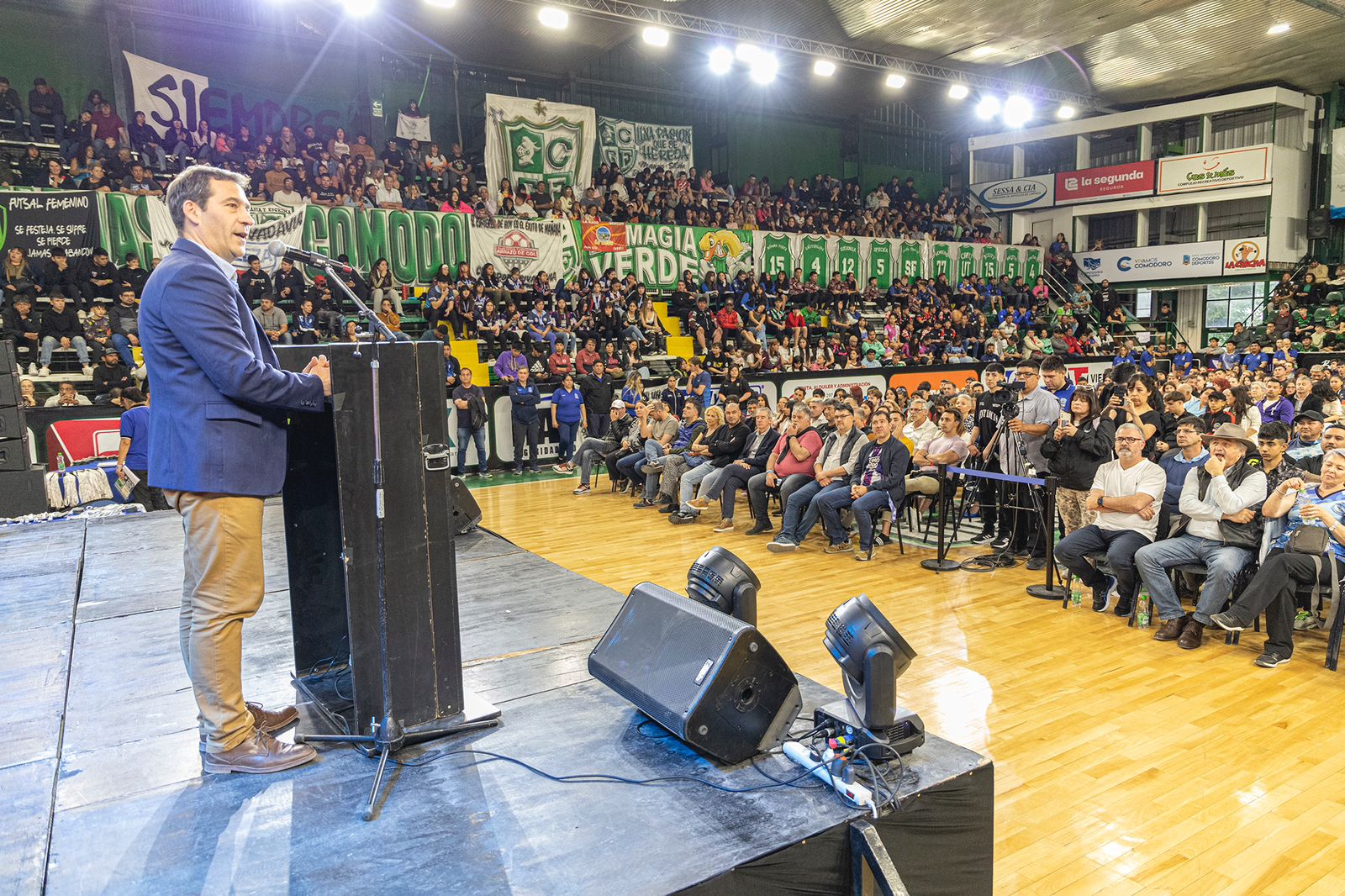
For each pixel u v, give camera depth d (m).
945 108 23.50
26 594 4.21
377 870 1.84
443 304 13.45
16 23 14.26
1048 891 2.61
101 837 1.98
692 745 2.30
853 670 2.31
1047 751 3.50
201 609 2.20
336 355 2.25
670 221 17.33
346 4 12.75
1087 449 5.79
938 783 2.19
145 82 15.01
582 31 16.42
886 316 18.27
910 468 7.46
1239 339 19.53
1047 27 15.87
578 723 2.58
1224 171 20.09
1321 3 15.14
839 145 23.30
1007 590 5.86
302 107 16.77
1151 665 4.45
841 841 2.04
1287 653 4.40
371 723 2.40
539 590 4.12
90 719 2.66
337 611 2.92
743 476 8.04
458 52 17.70
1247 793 3.16
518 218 14.92
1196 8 15.22
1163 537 5.25
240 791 2.19
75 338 11.18
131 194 12.02
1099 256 22.31
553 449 13.12
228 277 2.17
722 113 21.47
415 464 2.38
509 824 2.03
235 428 2.11
